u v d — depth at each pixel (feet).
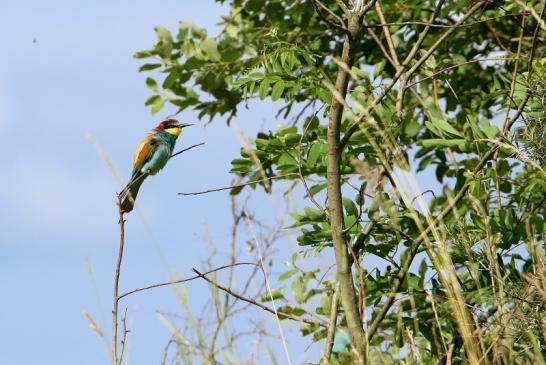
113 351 24.91
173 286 25.36
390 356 28.89
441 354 31.01
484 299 30.91
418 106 47.21
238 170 39.19
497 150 35.29
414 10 52.85
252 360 24.80
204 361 24.58
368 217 34.71
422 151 47.83
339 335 32.71
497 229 33.96
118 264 26.91
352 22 32.35
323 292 34.53
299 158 35.14
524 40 52.95
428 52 36.55
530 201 35.65
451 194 37.86
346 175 36.99
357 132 35.60
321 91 36.60
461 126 48.78
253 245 34.37
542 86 34.17
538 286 28.45
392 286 34.81
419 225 28.55
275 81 37.24
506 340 28.53
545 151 33.27
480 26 54.08
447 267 27.94
